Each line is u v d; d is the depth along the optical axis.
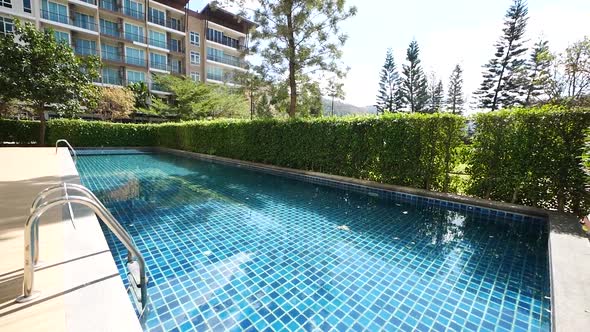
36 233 1.93
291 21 9.58
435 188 5.65
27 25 11.33
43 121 12.63
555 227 3.35
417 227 4.14
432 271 2.82
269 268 2.82
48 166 6.27
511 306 2.26
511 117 4.53
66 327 1.40
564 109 4.14
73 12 22.14
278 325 2.02
